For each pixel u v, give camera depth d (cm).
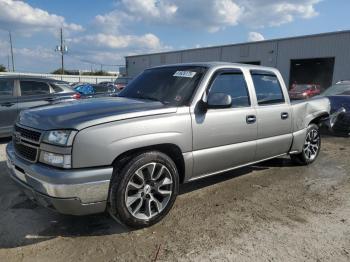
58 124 309
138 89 451
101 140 308
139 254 301
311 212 399
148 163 341
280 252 309
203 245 318
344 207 416
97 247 312
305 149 598
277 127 501
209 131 394
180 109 370
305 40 3259
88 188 303
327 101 650
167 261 291
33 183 312
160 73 461
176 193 370
